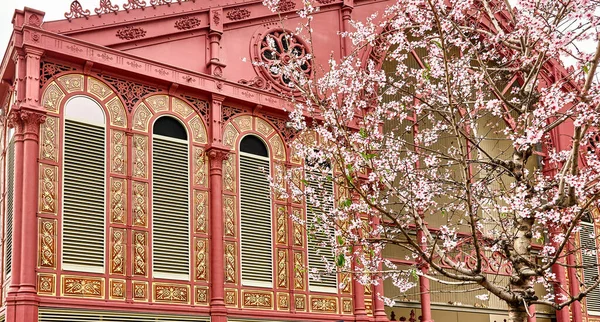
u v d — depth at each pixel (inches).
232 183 701.3
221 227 676.1
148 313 613.3
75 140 616.1
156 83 674.8
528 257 485.7
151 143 658.2
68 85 623.2
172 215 654.5
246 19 753.0
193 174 677.9
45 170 592.1
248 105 730.8
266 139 738.8
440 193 551.2
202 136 694.5
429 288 836.6
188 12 709.3
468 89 577.0
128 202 630.5
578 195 463.5
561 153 552.7
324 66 803.4
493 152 970.1
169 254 642.8
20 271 561.0
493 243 505.0
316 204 574.2
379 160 535.8
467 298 887.1
